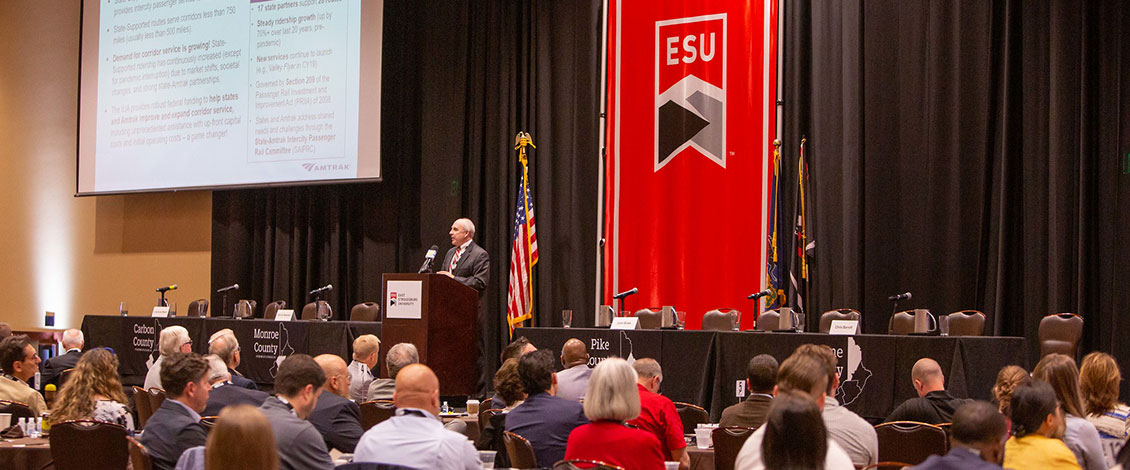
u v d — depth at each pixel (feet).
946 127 27.86
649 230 31.17
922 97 28.19
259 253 37.35
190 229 39.45
